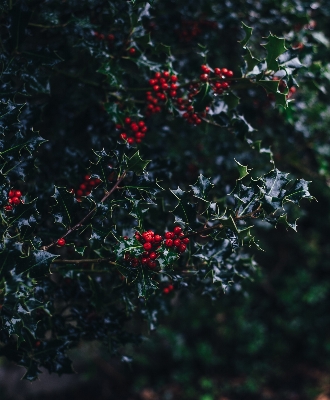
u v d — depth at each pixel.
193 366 2.20
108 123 1.00
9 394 2.00
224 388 2.11
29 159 0.83
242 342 2.17
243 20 1.13
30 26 0.94
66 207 0.82
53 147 1.02
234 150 1.19
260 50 1.24
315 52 1.08
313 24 1.15
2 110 0.82
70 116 1.03
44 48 0.89
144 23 1.05
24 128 0.92
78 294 0.90
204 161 1.16
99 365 2.16
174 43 1.09
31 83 0.89
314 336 2.21
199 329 2.26
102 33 0.96
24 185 0.95
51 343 0.85
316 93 1.21
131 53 0.93
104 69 0.91
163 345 2.21
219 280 0.85
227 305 2.15
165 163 0.96
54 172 0.99
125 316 0.91
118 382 2.15
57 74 0.98
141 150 0.98
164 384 2.16
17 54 0.89
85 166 0.94
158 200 0.96
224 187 1.03
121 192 0.82
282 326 2.23
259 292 2.31
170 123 1.15
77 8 0.95
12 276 0.75
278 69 0.88
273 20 1.11
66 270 0.87
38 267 0.77
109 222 0.91
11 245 0.76
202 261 0.89
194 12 1.07
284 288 2.22
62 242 0.81
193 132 1.18
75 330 0.89
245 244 0.82
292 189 0.80
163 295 0.92
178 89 0.95
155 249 0.79
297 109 1.14
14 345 0.85
